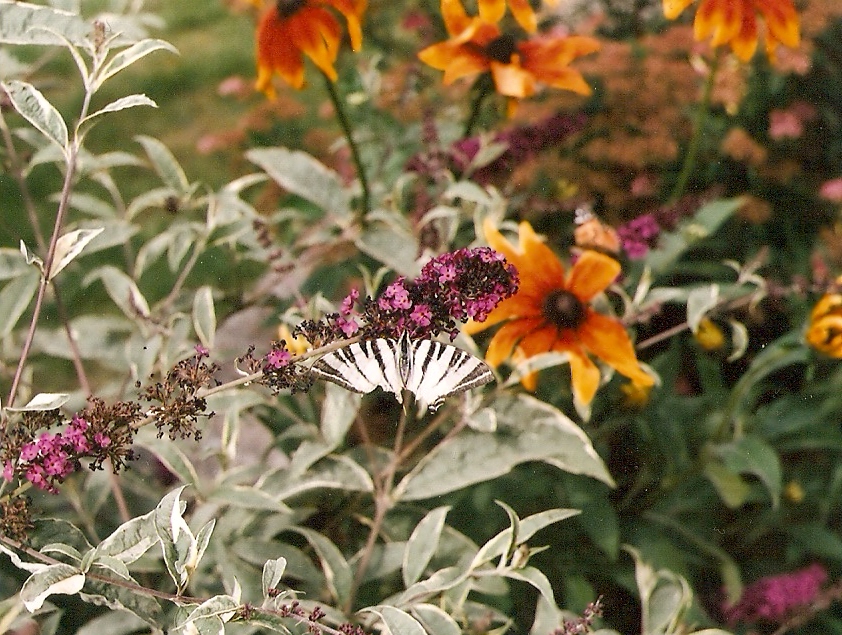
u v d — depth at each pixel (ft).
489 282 3.61
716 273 4.88
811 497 4.62
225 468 4.15
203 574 4.10
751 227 5.07
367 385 3.60
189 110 6.41
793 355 4.40
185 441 4.38
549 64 4.57
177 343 4.29
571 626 3.83
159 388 3.64
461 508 4.42
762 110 5.23
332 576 4.03
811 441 4.57
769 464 4.44
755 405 4.70
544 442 4.14
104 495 4.22
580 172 4.95
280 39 4.55
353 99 5.03
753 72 5.20
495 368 4.20
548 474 4.48
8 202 5.97
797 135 5.14
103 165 4.51
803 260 5.05
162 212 5.90
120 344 4.56
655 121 5.08
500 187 4.79
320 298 4.27
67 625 4.12
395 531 4.32
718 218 4.65
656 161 5.00
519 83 4.47
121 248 5.74
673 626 4.03
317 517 4.36
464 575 3.82
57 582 3.57
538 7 5.38
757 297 4.44
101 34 3.69
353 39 4.53
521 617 4.34
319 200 4.58
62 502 4.26
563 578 4.40
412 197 4.85
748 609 4.45
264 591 3.64
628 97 5.09
